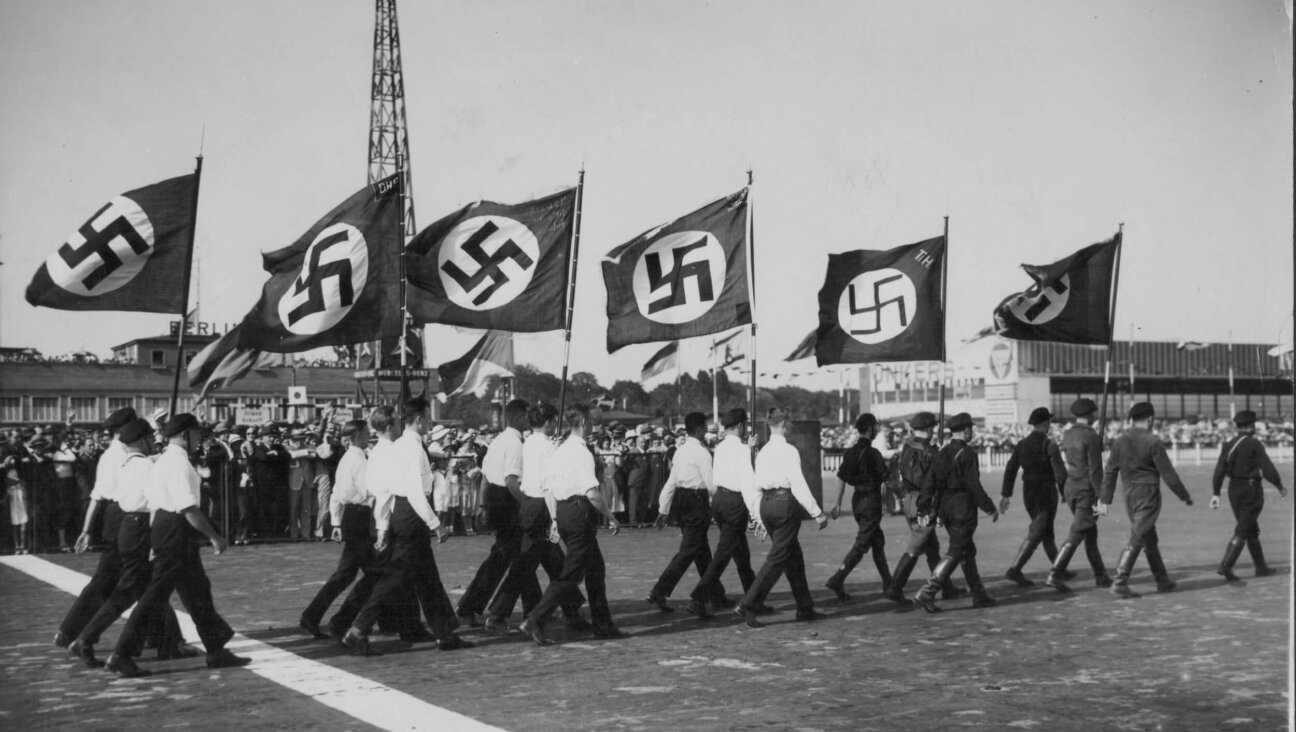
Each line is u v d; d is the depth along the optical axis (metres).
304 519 16.41
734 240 12.27
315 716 6.16
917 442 10.98
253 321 10.95
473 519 17.91
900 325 13.95
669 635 8.66
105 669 7.45
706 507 9.78
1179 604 10.02
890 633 8.66
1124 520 20.48
